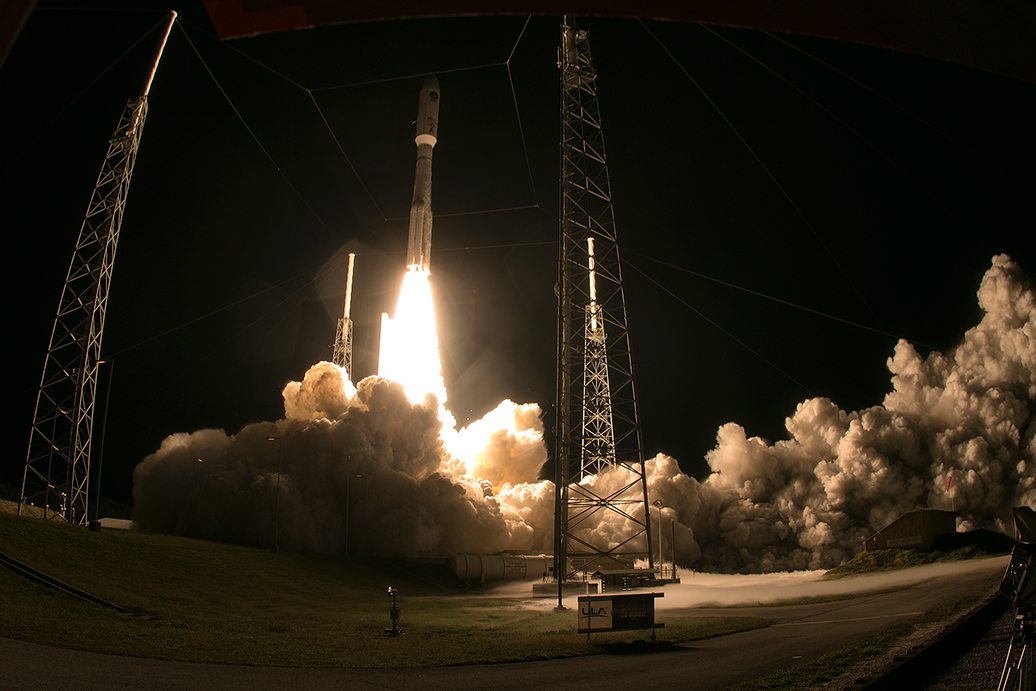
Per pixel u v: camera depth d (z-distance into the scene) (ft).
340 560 178.40
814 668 51.06
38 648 59.98
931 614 76.89
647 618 78.13
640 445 160.25
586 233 169.68
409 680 55.36
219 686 50.67
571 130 173.37
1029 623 22.09
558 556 155.84
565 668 60.64
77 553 118.42
